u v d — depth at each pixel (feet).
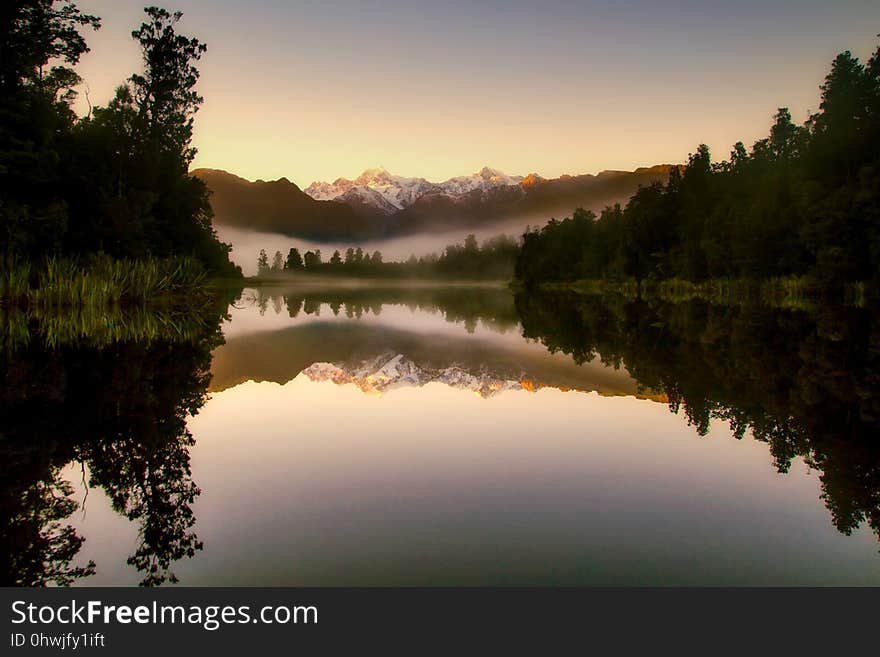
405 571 16.51
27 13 102.37
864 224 130.82
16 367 48.49
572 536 18.65
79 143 126.00
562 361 63.52
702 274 210.79
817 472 25.23
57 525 20.12
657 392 44.52
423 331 107.86
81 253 116.98
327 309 185.57
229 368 56.44
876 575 16.40
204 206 176.14
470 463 26.23
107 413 35.99
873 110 149.59
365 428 33.04
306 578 16.24
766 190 181.98
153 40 153.07
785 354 60.08
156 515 20.70
